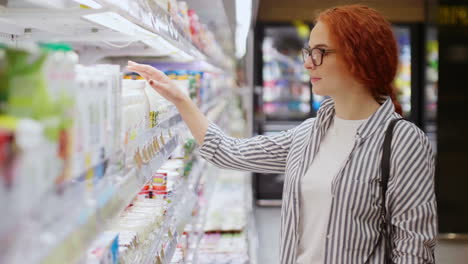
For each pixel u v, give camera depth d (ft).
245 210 15.78
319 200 5.77
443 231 20.30
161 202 6.89
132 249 4.78
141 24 4.80
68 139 2.40
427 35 21.42
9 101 1.96
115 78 3.59
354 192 5.51
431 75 20.58
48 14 4.61
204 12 15.48
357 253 5.57
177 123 8.13
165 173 7.22
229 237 13.69
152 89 6.32
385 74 5.59
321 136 6.00
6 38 5.84
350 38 5.41
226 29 20.49
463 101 19.80
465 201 20.11
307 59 5.75
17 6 4.89
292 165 6.18
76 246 2.47
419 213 5.35
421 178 5.40
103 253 3.47
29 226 1.91
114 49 8.21
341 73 5.61
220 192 18.26
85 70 3.04
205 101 12.73
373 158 5.52
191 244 10.24
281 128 27.07
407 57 26.18
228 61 26.71
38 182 1.98
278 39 26.73
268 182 26.43
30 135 1.85
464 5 19.34
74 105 2.48
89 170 2.90
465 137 19.90
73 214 2.51
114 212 3.36
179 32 7.63
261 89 26.08
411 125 5.58
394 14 25.57
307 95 26.94
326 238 5.65
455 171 20.10
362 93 5.75
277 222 22.16
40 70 2.08
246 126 24.36
